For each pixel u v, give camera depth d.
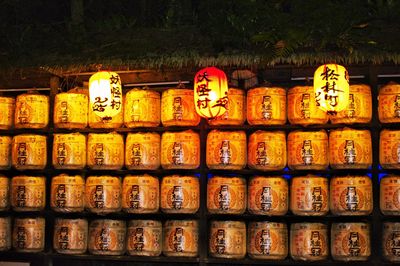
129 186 6.88
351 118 6.51
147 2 9.26
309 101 6.59
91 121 7.12
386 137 6.47
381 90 6.55
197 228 6.83
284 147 6.70
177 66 6.81
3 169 7.34
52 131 7.33
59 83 7.51
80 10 9.05
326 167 6.62
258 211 6.61
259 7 6.81
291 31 6.50
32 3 9.18
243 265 7.23
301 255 6.54
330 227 7.14
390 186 6.41
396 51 6.44
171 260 6.84
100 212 6.95
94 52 7.15
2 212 7.60
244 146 6.76
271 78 7.41
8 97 7.41
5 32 7.57
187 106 6.80
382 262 6.44
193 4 8.87
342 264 6.51
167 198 6.78
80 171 7.34
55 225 7.12
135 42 7.16
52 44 7.42
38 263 7.52
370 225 6.70
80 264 7.86
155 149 6.91
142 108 6.91
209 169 6.91
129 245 6.92
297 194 6.58
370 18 6.86
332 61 6.51
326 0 6.70
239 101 6.78
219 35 6.76
